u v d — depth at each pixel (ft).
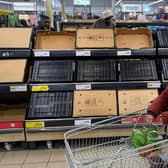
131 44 10.62
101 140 8.60
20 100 11.75
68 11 68.33
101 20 17.89
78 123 9.39
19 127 9.55
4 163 8.98
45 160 9.09
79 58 10.36
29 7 42.93
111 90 9.84
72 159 3.94
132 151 4.15
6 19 20.18
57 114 9.53
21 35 10.29
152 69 10.03
